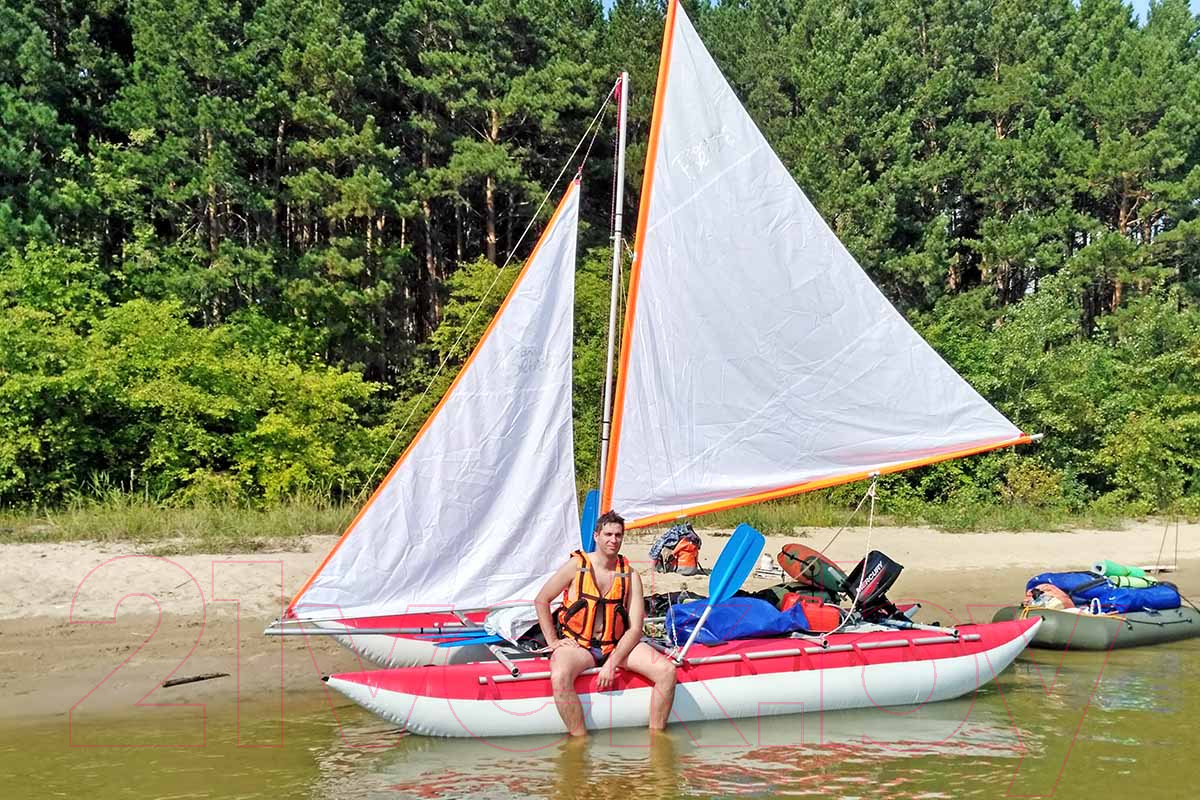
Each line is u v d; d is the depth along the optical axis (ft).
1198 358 83.92
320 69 80.59
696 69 28.27
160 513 52.24
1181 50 133.18
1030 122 125.29
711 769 23.56
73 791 21.65
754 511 63.10
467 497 27.48
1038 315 89.71
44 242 68.59
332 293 79.77
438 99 91.66
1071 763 24.44
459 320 85.71
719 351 28.68
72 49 83.25
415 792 21.90
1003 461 78.23
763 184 29.01
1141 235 122.62
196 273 75.46
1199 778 23.53
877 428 30.40
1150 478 79.97
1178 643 37.93
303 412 68.44
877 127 107.45
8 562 40.65
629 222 101.45
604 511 27.71
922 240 110.42
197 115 76.33
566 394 28.66
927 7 131.75
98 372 59.36
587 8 112.27
